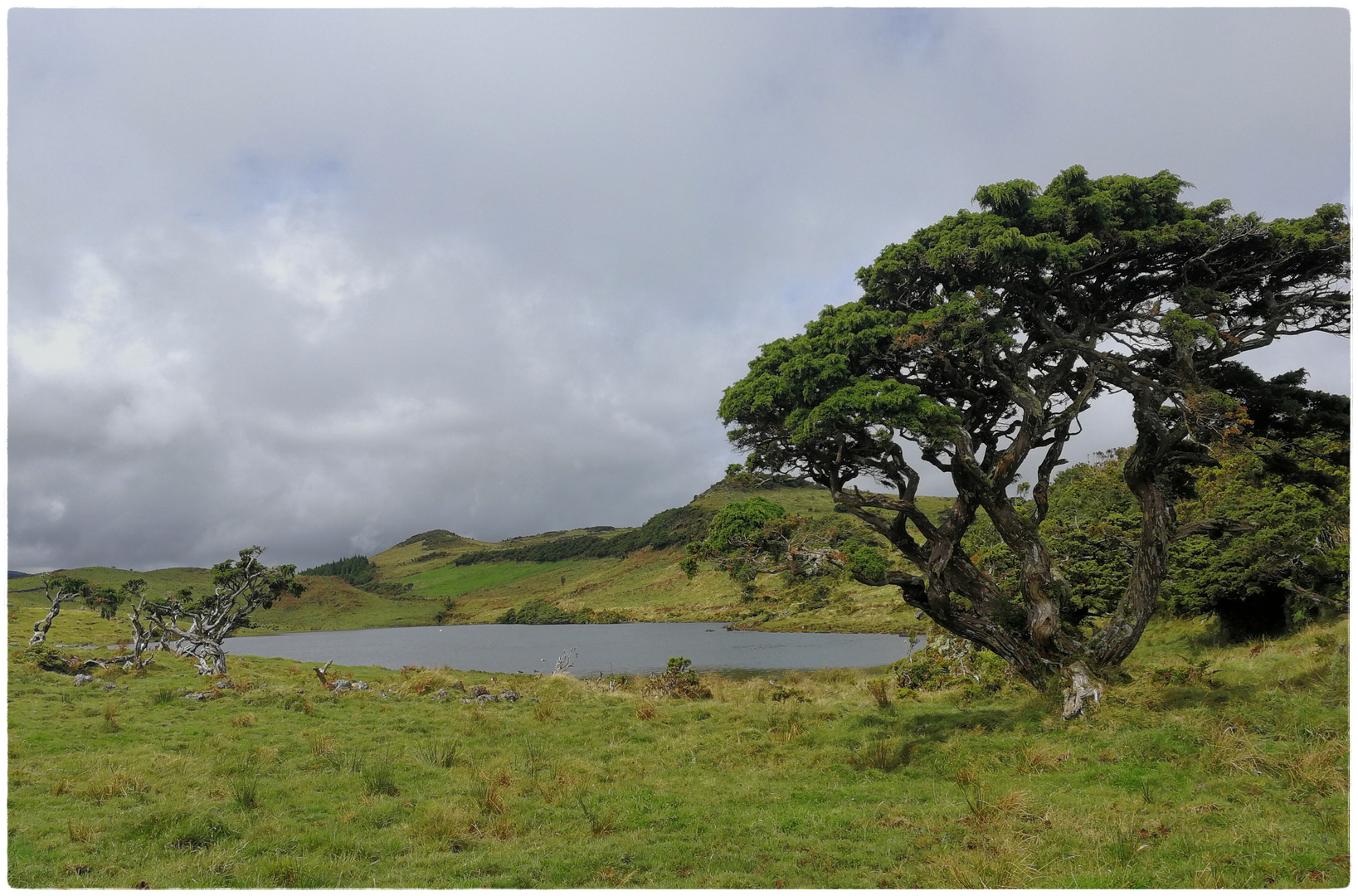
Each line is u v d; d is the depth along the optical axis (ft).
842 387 55.21
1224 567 98.53
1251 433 61.26
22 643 187.73
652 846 32.76
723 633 325.62
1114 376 59.67
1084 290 60.59
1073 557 112.68
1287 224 52.90
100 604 158.71
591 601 569.23
